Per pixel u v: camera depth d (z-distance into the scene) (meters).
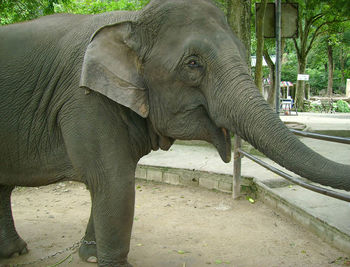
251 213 4.36
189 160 6.23
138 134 2.35
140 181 5.89
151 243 3.51
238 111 1.85
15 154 2.46
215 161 6.12
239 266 3.04
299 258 3.17
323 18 19.88
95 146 2.21
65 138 2.28
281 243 3.50
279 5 5.98
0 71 2.36
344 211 3.88
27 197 5.17
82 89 2.21
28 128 2.39
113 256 2.35
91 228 3.04
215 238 3.65
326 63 39.16
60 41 2.38
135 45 2.08
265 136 1.79
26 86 2.36
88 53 2.05
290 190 4.69
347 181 1.61
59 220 4.20
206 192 5.25
